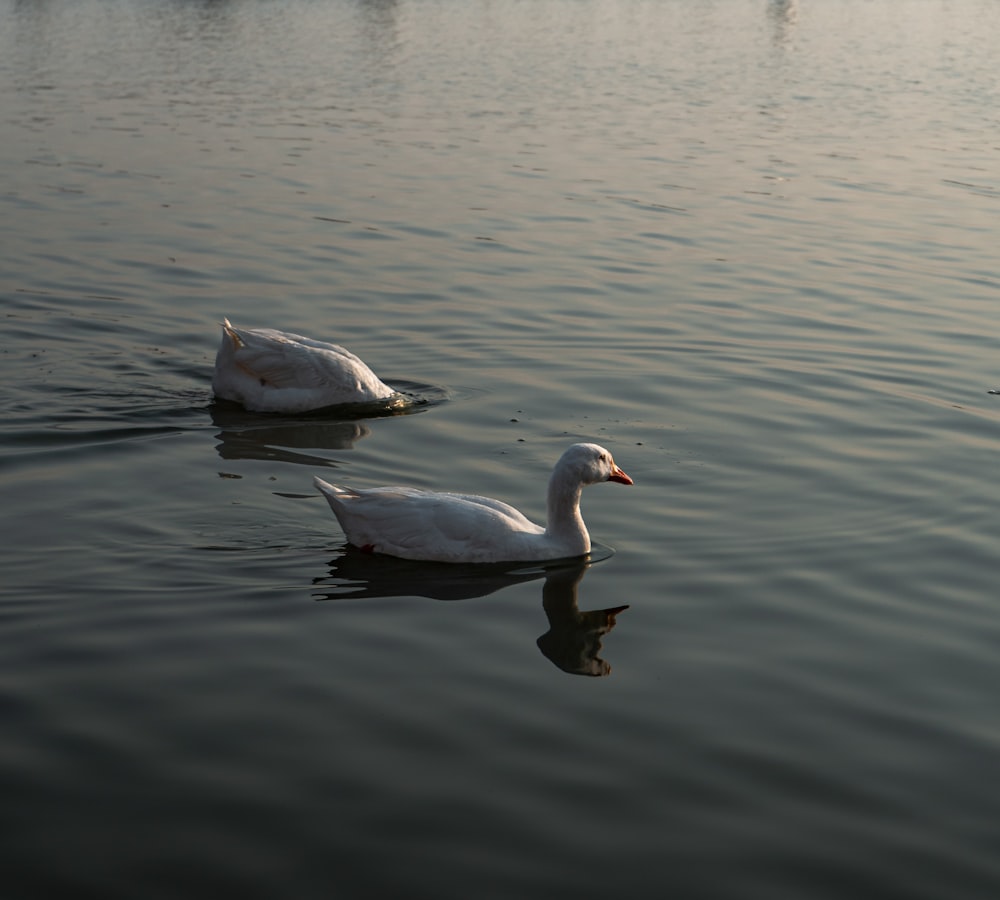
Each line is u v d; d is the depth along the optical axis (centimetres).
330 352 1308
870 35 4303
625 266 1809
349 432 1231
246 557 954
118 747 703
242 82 3138
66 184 2139
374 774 686
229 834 634
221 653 809
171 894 593
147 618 850
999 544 988
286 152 2420
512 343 1500
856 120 2889
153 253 1800
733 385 1367
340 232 1931
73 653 801
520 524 985
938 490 1093
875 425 1252
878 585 922
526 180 2272
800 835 645
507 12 4619
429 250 1859
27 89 2947
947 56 3888
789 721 748
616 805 665
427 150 2473
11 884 596
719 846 636
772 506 1061
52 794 661
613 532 1017
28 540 959
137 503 1040
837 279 1769
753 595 908
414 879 606
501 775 689
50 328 1488
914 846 639
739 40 4134
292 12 4466
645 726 740
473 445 1196
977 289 1731
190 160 2336
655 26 4394
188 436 1208
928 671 805
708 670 805
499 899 595
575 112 2895
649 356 1459
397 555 968
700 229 2006
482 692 775
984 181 2344
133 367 1388
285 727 728
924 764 707
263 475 1114
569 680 791
